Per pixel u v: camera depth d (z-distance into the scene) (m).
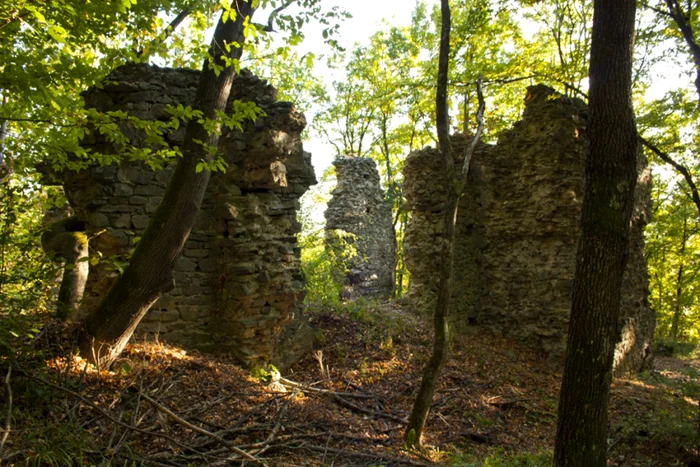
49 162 7.80
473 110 24.25
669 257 25.58
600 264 4.85
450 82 11.14
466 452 7.03
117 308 6.14
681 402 10.26
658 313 26.70
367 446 6.20
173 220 6.17
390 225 21.25
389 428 7.13
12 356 5.09
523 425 8.53
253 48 5.92
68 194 7.70
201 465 4.51
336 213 19.34
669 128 15.32
